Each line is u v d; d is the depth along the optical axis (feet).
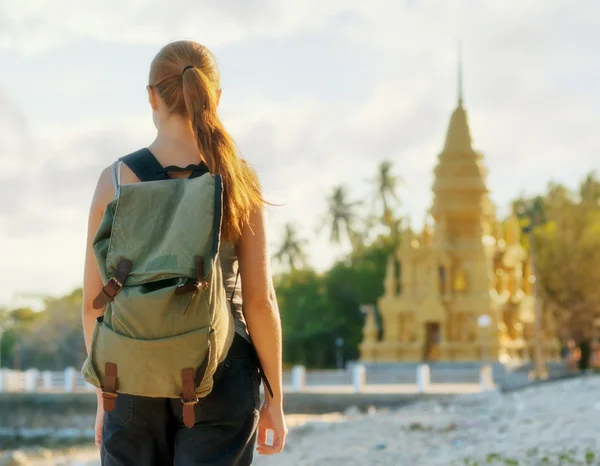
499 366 180.55
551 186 279.90
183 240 10.74
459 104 203.41
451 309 190.70
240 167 11.95
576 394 66.69
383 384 168.45
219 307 10.97
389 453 41.98
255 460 45.50
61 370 272.92
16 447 137.28
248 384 11.87
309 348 244.22
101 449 12.07
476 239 194.80
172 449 11.87
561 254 203.92
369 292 248.93
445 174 198.18
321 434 59.67
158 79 12.23
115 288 10.69
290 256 297.94
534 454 36.45
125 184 11.10
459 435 47.93
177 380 10.82
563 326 205.67
